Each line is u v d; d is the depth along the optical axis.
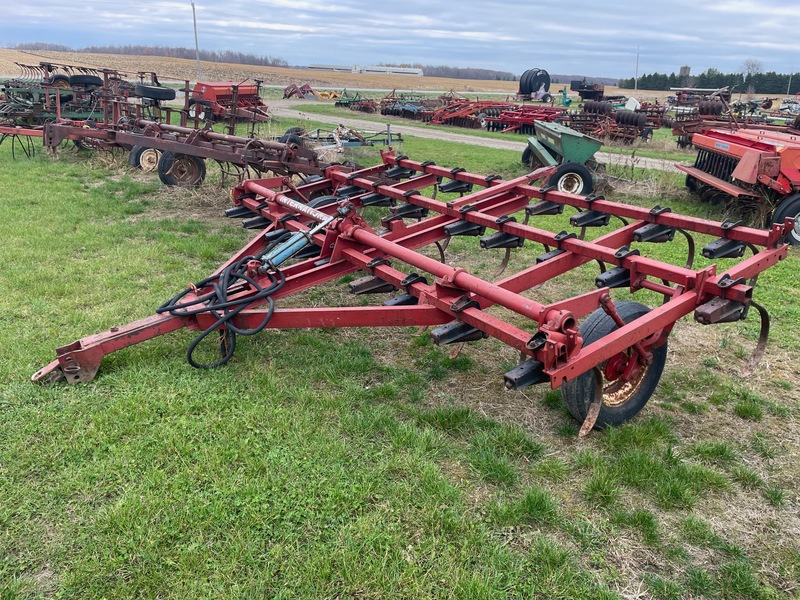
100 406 4.13
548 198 6.32
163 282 6.53
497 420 4.32
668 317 3.90
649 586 2.97
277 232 6.18
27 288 6.18
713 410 4.63
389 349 5.38
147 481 3.42
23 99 17.22
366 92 64.31
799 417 4.55
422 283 4.50
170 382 4.47
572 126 24.95
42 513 3.21
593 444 4.08
